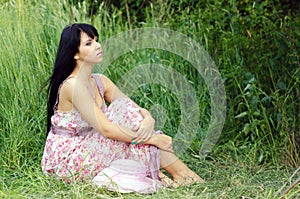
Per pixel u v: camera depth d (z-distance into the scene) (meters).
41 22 5.82
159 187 3.95
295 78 5.33
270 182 4.22
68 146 4.14
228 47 5.88
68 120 4.16
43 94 5.11
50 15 5.81
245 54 5.89
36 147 4.84
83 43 4.12
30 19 5.66
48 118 4.32
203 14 6.15
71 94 4.07
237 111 5.43
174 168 4.18
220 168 4.64
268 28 6.04
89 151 4.11
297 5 6.88
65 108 4.17
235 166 4.68
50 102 4.25
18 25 5.47
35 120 4.96
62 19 5.80
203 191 3.87
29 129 4.86
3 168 4.44
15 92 4.99
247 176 4.36
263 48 5.96
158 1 6.41
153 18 6.18
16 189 3.94
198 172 4.55
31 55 5.38
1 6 5.86
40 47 5.43
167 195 3.80
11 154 4.65
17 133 4.75
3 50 5.24
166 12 6.36
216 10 6.13
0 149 4.75
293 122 5.07
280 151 4.91
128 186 3.95
